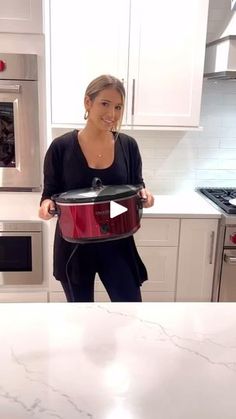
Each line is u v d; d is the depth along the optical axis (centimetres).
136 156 171
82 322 96
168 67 228
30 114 225
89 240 142
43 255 253
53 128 250
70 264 165
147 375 78
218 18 250
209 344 88
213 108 271
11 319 97
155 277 244
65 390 73
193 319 99
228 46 212
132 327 94
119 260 165
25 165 233
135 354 84
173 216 231
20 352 84
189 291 248
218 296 243
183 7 220
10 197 240
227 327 96
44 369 79
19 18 215
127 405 70
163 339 90
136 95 230
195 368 80
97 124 153
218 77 229
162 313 101
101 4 216
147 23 221
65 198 140
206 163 280
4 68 217
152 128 237
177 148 276
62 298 257
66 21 217
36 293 260
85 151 160
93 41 221
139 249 238
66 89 227
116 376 77
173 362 82
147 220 233
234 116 274
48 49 221
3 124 227
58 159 163
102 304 106
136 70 226
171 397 72
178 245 238
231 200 246
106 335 91
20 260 253
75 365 80
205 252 240
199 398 72
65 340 89
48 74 225
